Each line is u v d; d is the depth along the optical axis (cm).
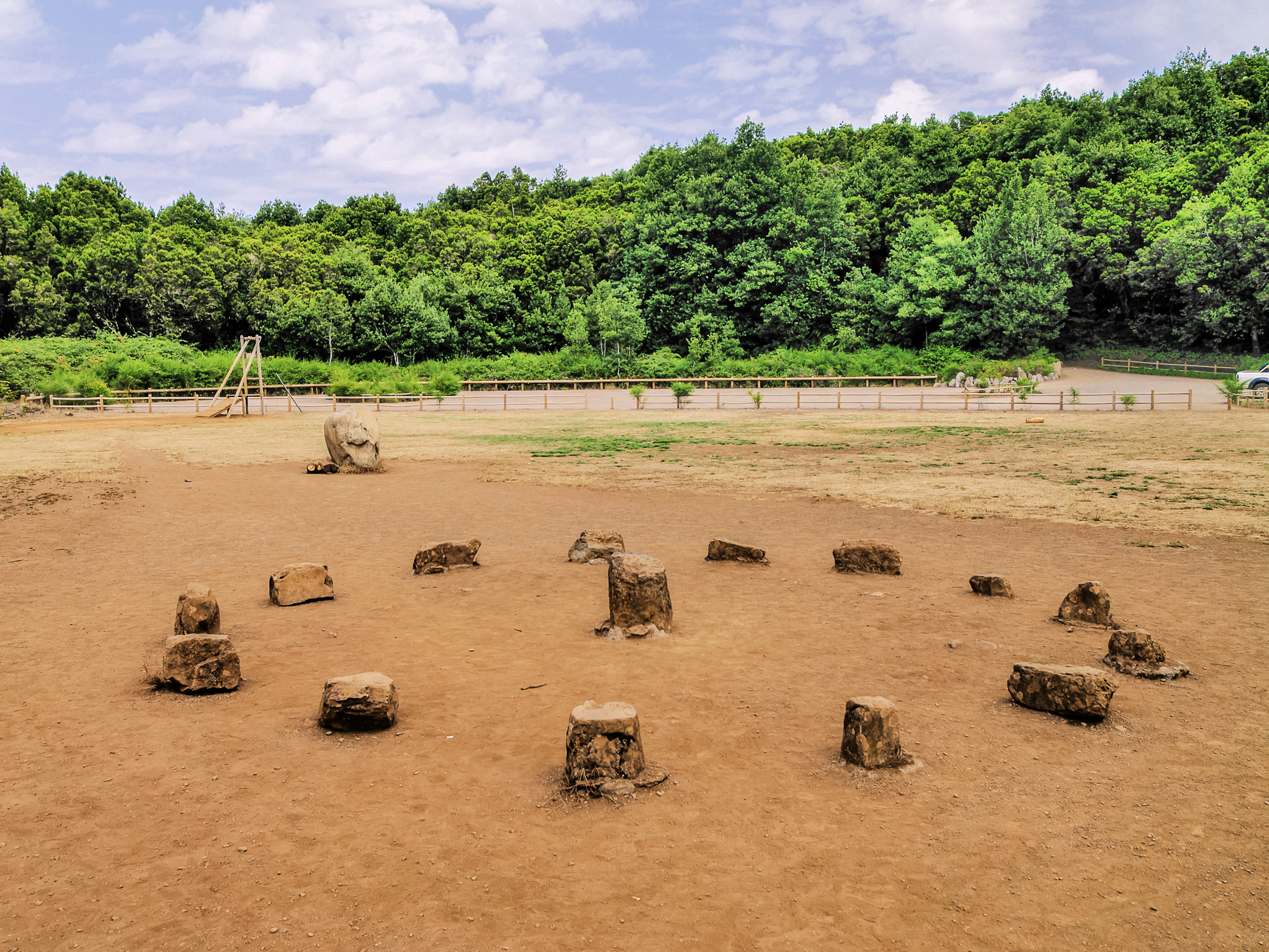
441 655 692
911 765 476
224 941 317
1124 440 2438
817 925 329
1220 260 6309
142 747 503
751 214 8044
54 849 385
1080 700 545
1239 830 405
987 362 6253
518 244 9231
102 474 1933
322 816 417
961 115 12356
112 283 7150
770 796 442
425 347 7438
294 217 13488
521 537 1229
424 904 342
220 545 1177
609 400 4941
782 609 836
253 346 7331
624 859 380
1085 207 7394
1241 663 666
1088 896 350
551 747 505
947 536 1216
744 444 2542
